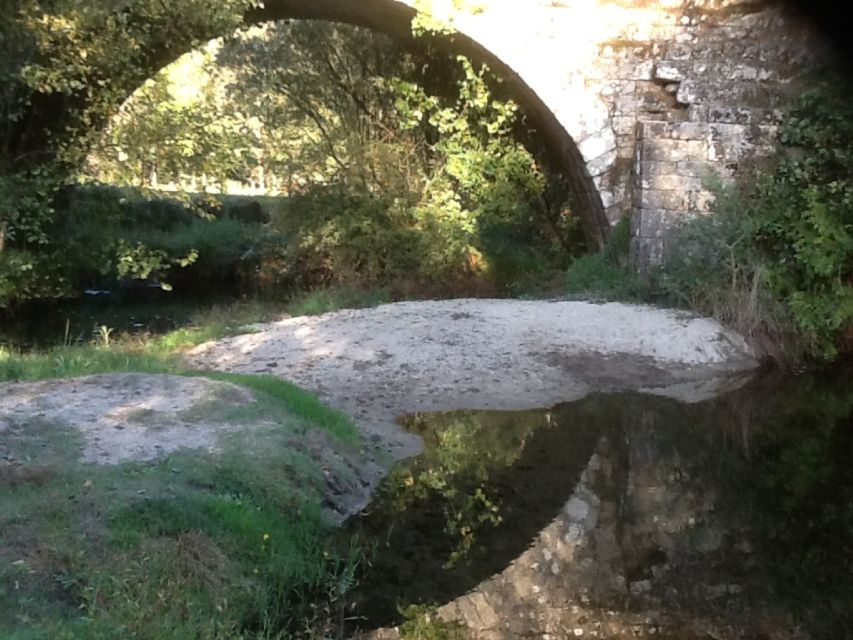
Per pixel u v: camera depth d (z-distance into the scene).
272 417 6.66
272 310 13.87
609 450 7.81
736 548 5.72
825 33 13.36
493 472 7.16
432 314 11.46
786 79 13.58
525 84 13.74
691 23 13.57
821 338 11.16
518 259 16.11
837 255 11.28
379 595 4.95
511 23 13.53
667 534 5.95
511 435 8.16
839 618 4.74
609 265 13.55
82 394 6.69
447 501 6.47
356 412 8.41
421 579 5.17
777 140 12.74
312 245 17.11
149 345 10.97
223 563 4.66
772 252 11.97
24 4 10.70
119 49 11.50
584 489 6.82
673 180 12.77
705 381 10.20
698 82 13.55
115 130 12.00
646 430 8.44
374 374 9.52
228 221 20.78
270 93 17.42
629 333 10.88
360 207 16.69
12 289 13.16
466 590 5.04
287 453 6.01
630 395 9.59
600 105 13.77
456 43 14.38
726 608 4.87
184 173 12.44
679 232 12.41
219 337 11.22
